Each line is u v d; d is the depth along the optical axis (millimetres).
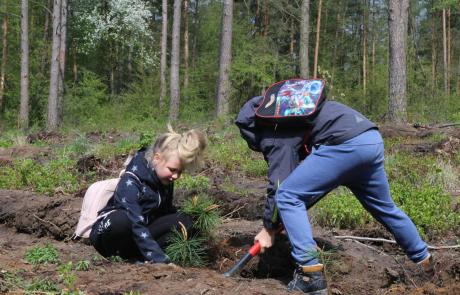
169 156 4324
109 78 35625
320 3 30703
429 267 4262
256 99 4152
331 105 3979
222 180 9055
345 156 3848
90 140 14898
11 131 20453
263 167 9641
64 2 23734
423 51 43312
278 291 3824
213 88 32125
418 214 5859
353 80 37562
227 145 12141
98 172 9570
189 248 4488
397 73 16828
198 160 4395
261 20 32938
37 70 30000
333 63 37469
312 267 3863
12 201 6625
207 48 37531
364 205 4207
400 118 16750
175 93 23969
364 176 4016
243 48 25156
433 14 37406
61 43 23781
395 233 4191
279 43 33375
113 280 3928
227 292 3695
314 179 3871
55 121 21609
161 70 26422
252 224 5832
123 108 25797
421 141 11781
